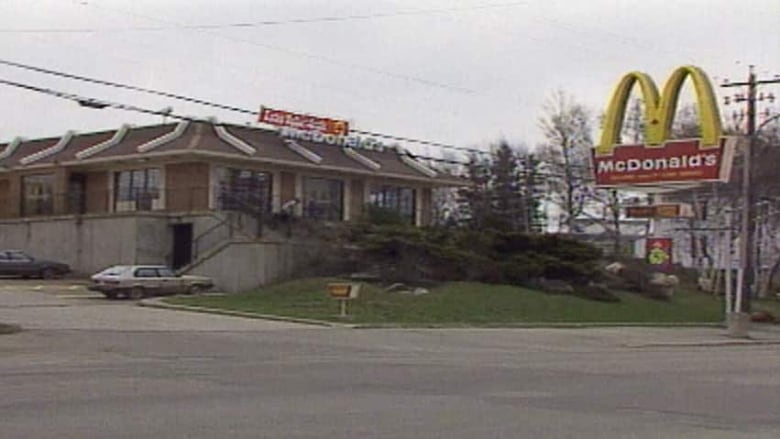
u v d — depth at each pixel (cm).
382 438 1384
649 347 3853
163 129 6384
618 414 1694
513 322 4584
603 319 5031
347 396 1856
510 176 9169
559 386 2122
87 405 1641
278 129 6381
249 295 4931
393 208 6462
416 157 7200
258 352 2941
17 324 3597
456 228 5900
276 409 1648
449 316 4556
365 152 6888
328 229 5750
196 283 5194
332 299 4722
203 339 3316
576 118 9325
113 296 4881
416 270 5322
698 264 7281
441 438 1395
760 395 2055
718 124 5184
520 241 5791
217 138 6078
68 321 3803
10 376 2123
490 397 1892
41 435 1335
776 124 6631
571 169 8481
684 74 5291
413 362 2694
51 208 6438
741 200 5591
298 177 6347
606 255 6462
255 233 5716
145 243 5791
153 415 1543
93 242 5919
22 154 6838
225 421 1503
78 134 6844
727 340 4406
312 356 2848
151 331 3541
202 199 5909
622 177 5469
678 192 6359
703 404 1873
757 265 7019
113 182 6325
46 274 5825
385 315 4431
